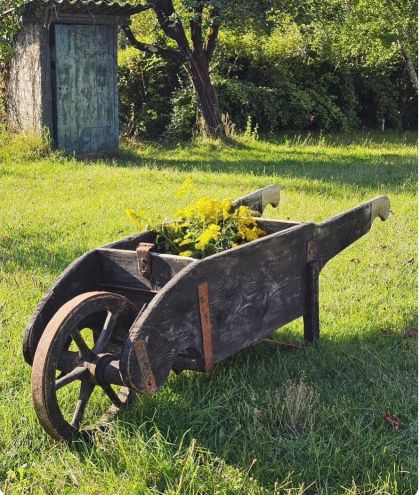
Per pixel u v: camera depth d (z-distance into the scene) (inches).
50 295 178.2
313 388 189.3
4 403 182.1
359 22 695.1
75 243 297.4
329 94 748.0
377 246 295.1
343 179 431.2
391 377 194.7
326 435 171.5
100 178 431.8
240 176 442.6
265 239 192.2
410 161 522.9
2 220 332.5
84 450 166.6
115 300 173.5
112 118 567.5
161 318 167.6
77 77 544.7
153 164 508.1
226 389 185.3
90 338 208.5
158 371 167.6
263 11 530.6
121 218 335.0
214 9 556.4
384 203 227.9
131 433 171.2
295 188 401.4
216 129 614.5
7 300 235.6
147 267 183.2
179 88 671.1
